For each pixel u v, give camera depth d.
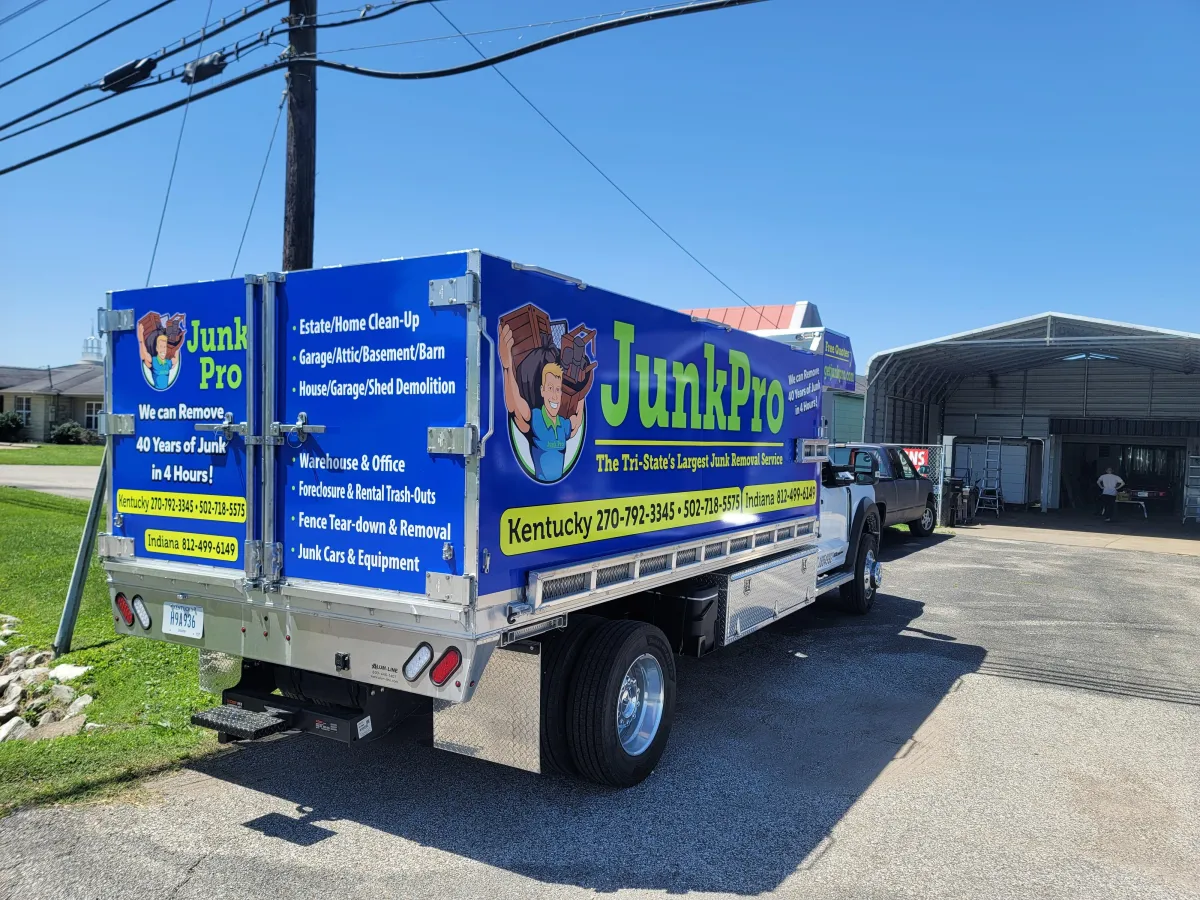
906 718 6.01
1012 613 9.91
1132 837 4.25
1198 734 5.82
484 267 3.59
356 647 3.88
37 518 14.84
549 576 4.00
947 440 23.27
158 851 3.84
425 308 3.67
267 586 4.08
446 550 3.62
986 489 25.33
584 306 4.29
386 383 3.79
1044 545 16.95
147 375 4.52
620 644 4.46
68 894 3.46
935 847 4.09
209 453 4.30
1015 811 4.52
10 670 7.02
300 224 8.40
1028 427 25.72
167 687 6.21
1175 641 8.62
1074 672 7.34
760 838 4.12
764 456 6.59
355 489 3.88
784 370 6.91
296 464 4.07
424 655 3.69
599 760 4.41
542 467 4.00
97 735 5.29
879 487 14.48
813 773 4.97
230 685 4.68
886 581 12.04
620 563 4.59
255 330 4.12
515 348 3.80
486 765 4.96
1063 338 18.61
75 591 7.11
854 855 3.98
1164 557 15.48
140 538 4.59
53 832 3.99
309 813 4.27
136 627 4.64
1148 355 21.03
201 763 4.88
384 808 4.35
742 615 6.14
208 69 8.63
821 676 7.00
